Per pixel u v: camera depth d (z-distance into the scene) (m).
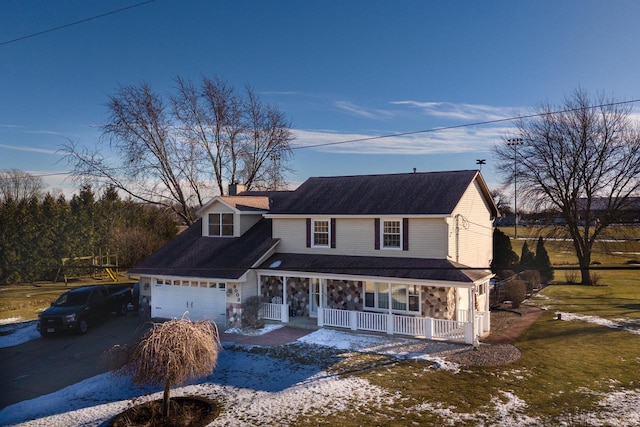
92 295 24.52
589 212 42.19
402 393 14.20
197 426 12.25
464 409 13.06
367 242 23.31
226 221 27.88
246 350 18.86
